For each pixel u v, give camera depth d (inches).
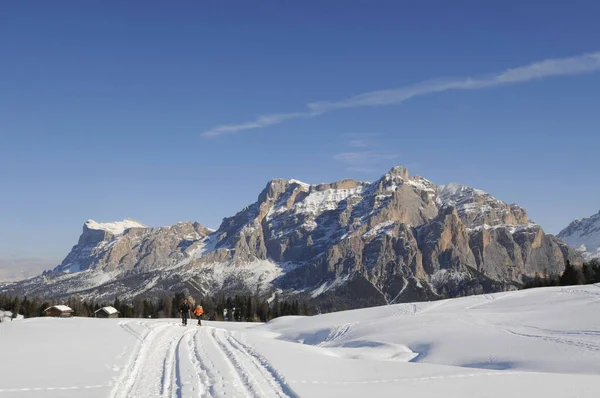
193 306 2142.0
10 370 928.9
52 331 1631.4
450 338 2047.2
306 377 955.3
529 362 1576.0
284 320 3828.7
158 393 789.9
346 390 864.3
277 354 1230.3
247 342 1475.1
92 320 2544.3
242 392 799.1
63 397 748.6
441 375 1041.5
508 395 880.9
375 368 1118.4
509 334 2007.9
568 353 1611.7
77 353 1139.3
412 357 1904.5
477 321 2377.0
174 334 1617.9
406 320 2618.1
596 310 2310.5
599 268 6141.7
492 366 1620.3
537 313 2449.6
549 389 937.5
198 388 812.0
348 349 1925.4
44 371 925.8
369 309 3459.6
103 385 826.2
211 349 1259.8
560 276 6525.6
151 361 1079.6
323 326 2957.7
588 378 1053.8
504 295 3280.0
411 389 895.7
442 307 3115.2
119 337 1459.2
